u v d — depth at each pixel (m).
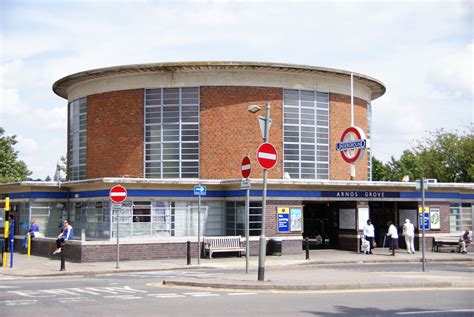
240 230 30.84
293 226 30.62
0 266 24.86
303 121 35.72
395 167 79.75
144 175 34.72
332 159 36.53
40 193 34.12
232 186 31.30
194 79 34.62
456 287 16.78
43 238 30.92
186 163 34.34
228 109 34.41
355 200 32.22
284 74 35.34
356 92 38.88
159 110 34.81
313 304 13.24
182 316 11.63
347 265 25.91
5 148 67.50
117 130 35.62
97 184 30.42
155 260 27.62
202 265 25.12
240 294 15.12
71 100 39.41
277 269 23.00
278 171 34.78
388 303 13.39
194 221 31.09
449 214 34.78
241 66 33.88
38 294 15.55
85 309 12.73
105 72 35.06
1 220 37.88
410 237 31.78
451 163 60.50
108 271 23.09
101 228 30.39
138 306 13.09
